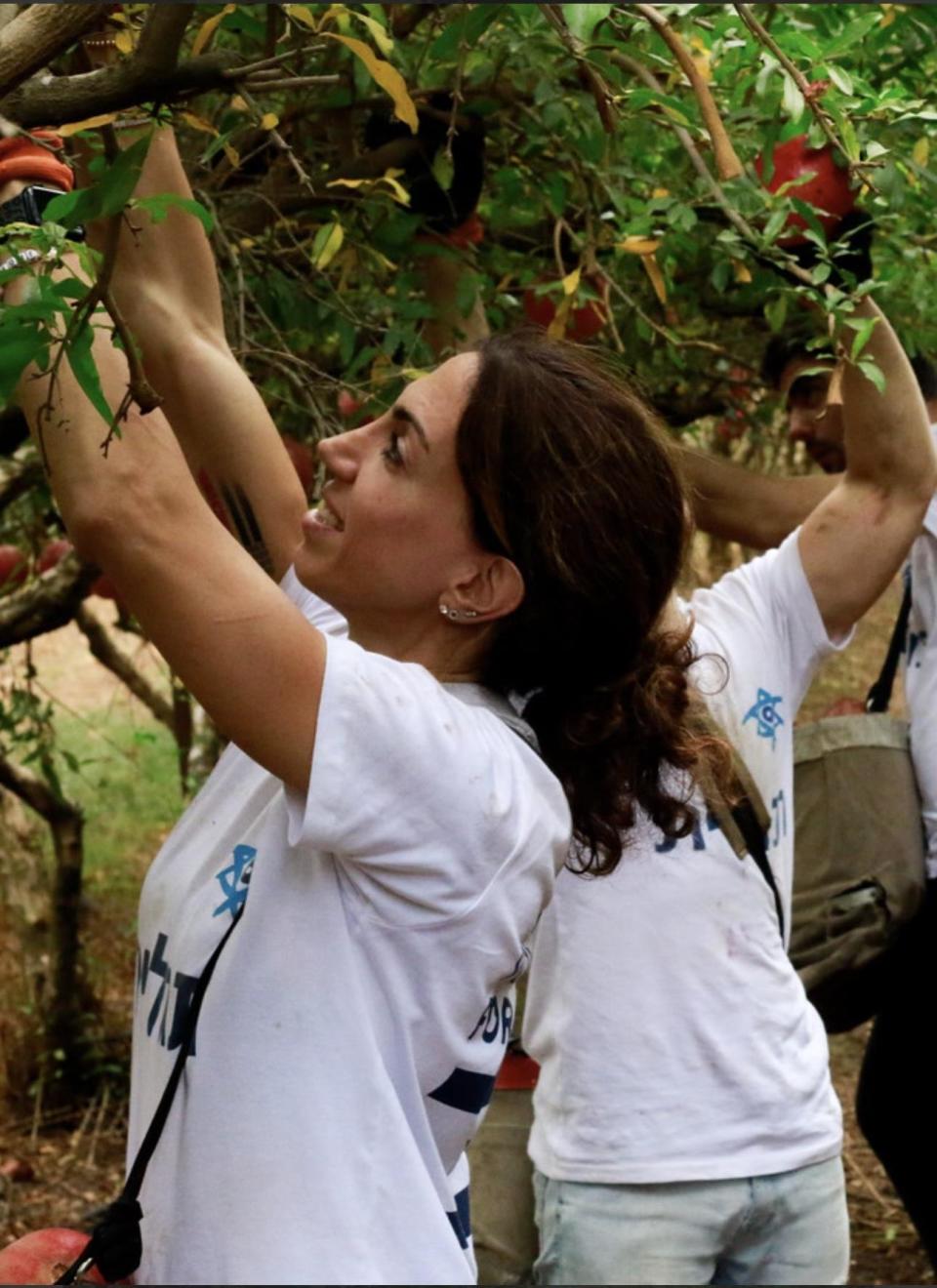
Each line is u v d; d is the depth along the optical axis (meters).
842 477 2.29
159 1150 1.29
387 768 1.24
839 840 2.55
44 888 4.72
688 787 1.67
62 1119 4.48
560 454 1.36
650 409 1.54
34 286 1.21
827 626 2.21
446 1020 1.30
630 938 2.05
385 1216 1.23
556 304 2.54
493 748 1.31
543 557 1.37
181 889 1.37
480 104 2.36
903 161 2.08
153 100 1.34
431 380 1.39
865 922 2.51
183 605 1.24
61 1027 4.56
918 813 2.59
